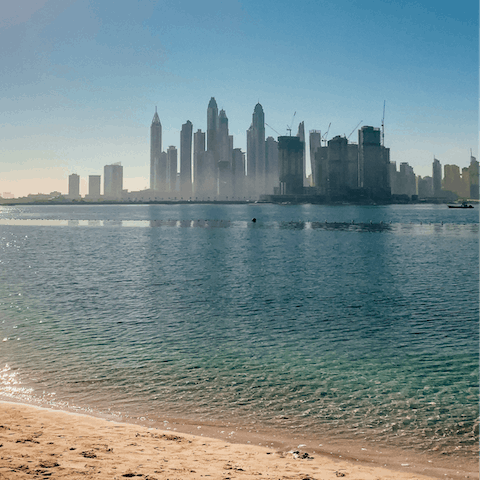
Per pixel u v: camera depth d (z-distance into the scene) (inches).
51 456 496.7
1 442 535.5
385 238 5123.0
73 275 2313.0
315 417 717.3
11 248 3885.3
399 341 1149.1
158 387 835.4
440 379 885.8
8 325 1278.3
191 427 671.8
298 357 1023.0
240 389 830.5
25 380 853.8
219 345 1106.7
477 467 561.6
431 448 615.8
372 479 509.4
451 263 2844.5
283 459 559.8
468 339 1162.0
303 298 1720.0
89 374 894.4
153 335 1190.9
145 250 3730.3
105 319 1362.0
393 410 744.3
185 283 2065.7
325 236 5467.5
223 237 5305.1
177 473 471.2
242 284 2043.6
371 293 1820.9
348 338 1175.6
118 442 567.8
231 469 501.0
